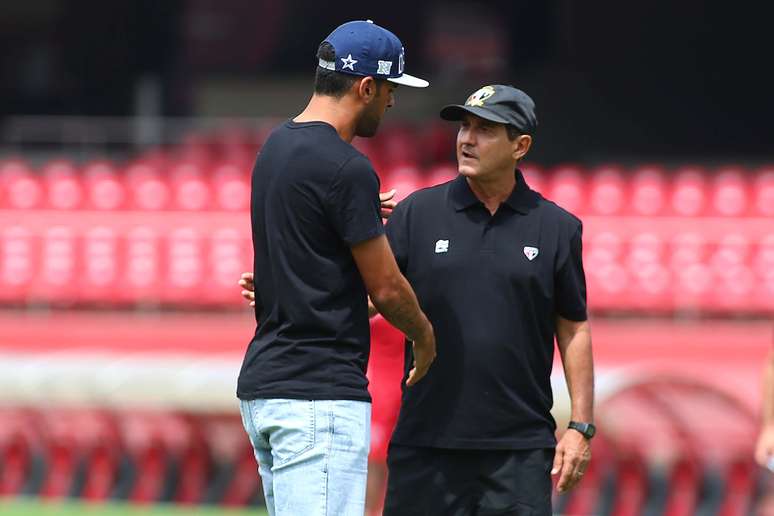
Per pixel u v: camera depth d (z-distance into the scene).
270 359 15.13
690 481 33.44
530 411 16.70
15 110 72.31
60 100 72.50
